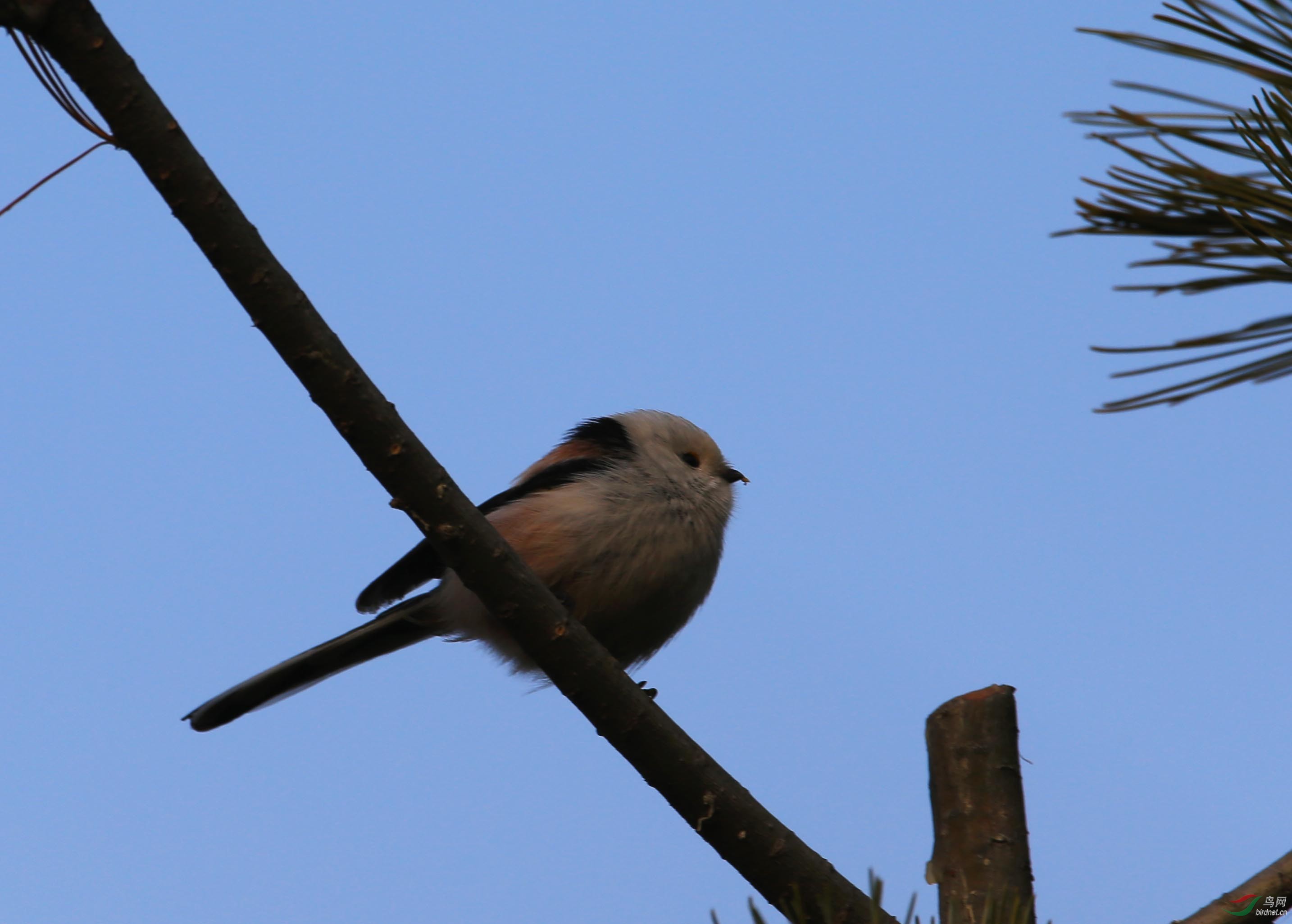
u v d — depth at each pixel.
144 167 4.98
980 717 5.56
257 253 5.25
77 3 4.62
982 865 5.27
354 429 5.71
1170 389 4.13
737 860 5.93
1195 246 4.14
